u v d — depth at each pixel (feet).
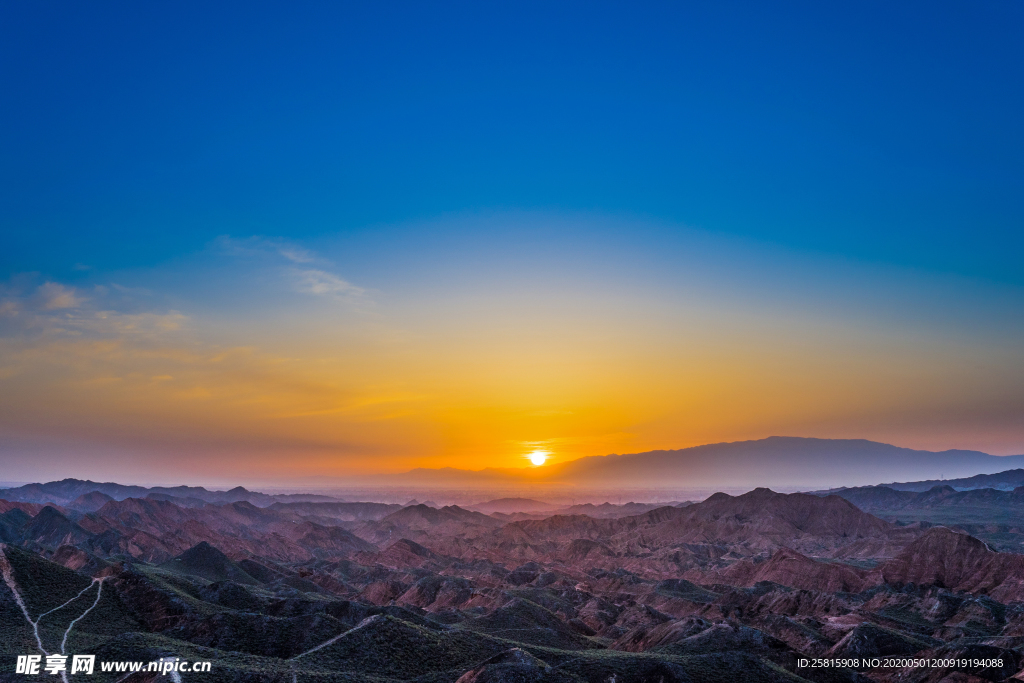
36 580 462.60
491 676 318.04
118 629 447.42
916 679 425.69
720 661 374.84
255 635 414.62
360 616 481.05
